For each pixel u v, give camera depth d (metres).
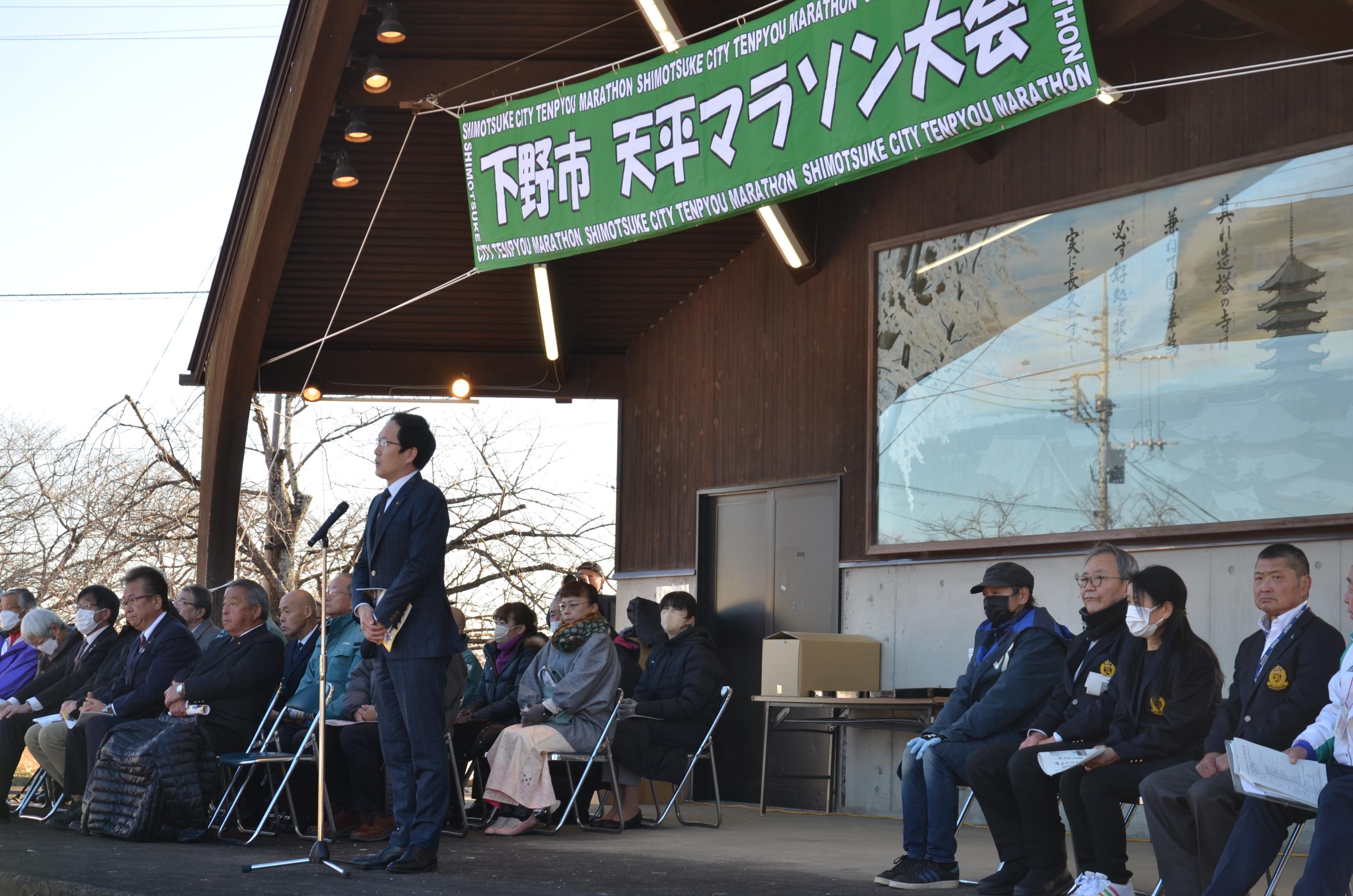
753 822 7.96
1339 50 6.30
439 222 9.43
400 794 5.20
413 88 8.09
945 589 8.33
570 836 6.79
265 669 6.54
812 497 9.37
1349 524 6.48
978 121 5.87
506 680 7.74
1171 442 7.25
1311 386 6.72
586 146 7.39
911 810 5.39
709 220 6.90
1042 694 5.30
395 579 5.08
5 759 7.46
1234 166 7.05
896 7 6.15
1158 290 7.37
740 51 6.77
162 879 4.81
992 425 8.13
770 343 9.81
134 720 6.66
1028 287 8.02
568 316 10.70
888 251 8.86
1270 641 4.42
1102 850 4.68
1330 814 3.79
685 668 7.74
